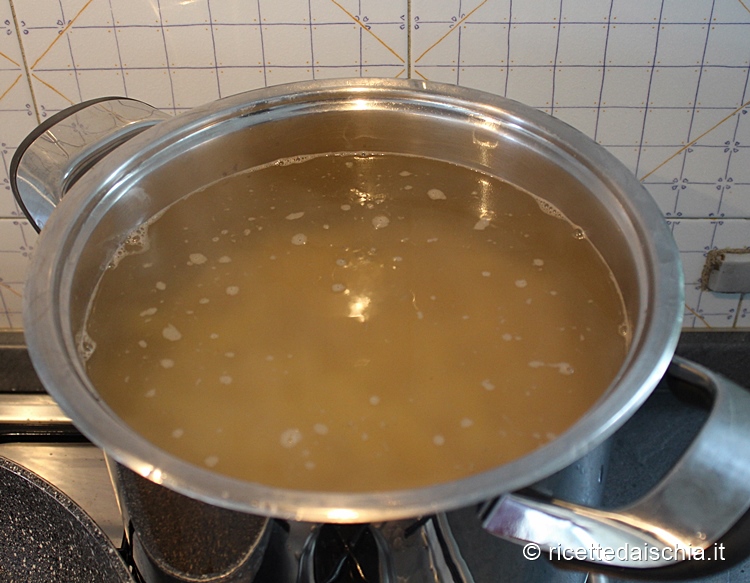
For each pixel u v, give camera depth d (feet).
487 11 1.24
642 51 1.28
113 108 1.14
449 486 0.65
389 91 1.13
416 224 1.15
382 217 1.17
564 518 0.73
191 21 1.26
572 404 0.91
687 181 1.42
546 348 0.98
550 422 0.89
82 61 1.30
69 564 1.14
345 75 1.32
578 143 1.04
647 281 0.86
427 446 0.86
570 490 0.79
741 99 1.32
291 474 0.83
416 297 1.05
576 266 1.07
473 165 1.20
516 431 0.88
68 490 1.40
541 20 1.25
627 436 1.58
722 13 1.24
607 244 1.01
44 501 1.13
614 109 1.34
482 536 0.76
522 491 0.74
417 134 1.18
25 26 1.26
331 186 1.21
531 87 1.33
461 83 1.33
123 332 1.00
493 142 1.13
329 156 1.24
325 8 1.25
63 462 1.45
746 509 0.72
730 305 1.58
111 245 1.06
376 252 1.12
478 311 1.03
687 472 0.75
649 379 0.72
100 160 1.04
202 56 1.30
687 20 1.24
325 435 0.88
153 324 1.01
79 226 0.95
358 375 0.95
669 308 0.80
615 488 1.48
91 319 0.99
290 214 1.17
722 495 0.74
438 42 1.28
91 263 1.00
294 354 0.98
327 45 1.29
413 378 0.95
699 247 1.50
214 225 1.15
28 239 1.50
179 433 0.88
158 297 1.04
